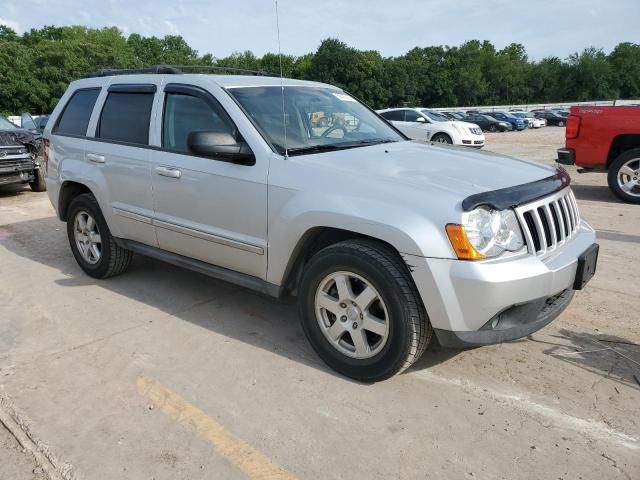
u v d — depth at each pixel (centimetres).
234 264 382
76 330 404
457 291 280
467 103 9825
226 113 379
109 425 289
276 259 348
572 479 245
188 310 438
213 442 275
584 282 327
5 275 530
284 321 416
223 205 373
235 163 365
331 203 313
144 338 389
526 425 283
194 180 389
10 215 812
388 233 291
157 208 425
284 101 405
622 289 463
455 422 287
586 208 786
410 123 1827
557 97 10206
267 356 360
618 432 276
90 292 480
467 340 288
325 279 323
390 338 301
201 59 8331
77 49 6012
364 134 421
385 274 294
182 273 526
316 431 282
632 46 10244
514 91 10112
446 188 298
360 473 251
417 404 303
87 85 518
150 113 436
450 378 328
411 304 292
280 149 359
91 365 352
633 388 314
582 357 350
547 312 313
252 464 259
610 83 10075
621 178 820
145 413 299
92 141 485
